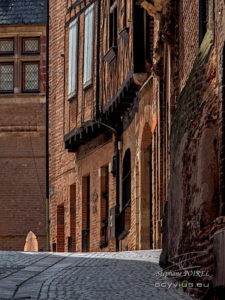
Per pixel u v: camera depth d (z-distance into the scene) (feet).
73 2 113.29
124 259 64.18
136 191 89.10
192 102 49.83
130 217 94.27
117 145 98.99
